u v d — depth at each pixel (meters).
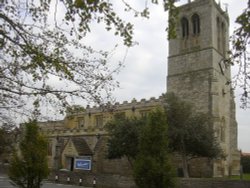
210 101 50.53
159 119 22.92
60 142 58.25
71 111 11.19
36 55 10.12
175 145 39.91
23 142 23.02
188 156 46.56
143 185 21.55
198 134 38.69
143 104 56.12
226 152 52.09
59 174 45.03
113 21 8.66
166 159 22.05
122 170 48.97
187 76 54.66
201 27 55.19
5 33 9.76
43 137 23.78
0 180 43.41
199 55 54.09
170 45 58.56
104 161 51.62
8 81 10.66
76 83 10.50
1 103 11.42
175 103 40.66
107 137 51.94
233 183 30.12
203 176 46.53
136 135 39.00
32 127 23.28
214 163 46.41
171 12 7.70
